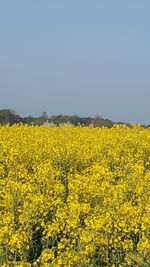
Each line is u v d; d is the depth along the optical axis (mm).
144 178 15453
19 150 18828
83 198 13938
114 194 12891
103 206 12930
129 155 19734
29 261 11352
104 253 11109
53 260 9648
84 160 19281
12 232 10742
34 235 12398
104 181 13844
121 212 11906
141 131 25391
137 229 11508
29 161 18594
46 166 15758
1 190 14562
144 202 13703
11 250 10625
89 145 21078
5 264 9805
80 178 14531
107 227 11242
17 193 13633
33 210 12258
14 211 12859
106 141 21984
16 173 15898
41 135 24031
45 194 13797
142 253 10875
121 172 16469
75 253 10062
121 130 26281
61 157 19141
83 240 10508
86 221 11078
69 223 11305
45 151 19547
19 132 24688
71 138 23562
